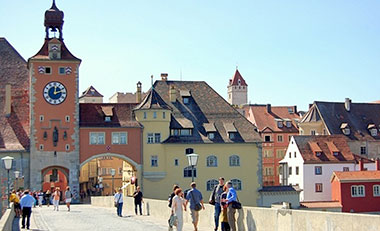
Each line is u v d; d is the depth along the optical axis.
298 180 100.62
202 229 30.11
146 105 82.31
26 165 77.75
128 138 81.12
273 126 123.69
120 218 41.59
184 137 82.69
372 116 117.81
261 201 83.56
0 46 88.69
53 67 79.19
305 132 115.50
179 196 27.38
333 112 116.50
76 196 78.38
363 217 17.81
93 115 81.38
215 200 27.84
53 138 78.56
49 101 78.81
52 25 81.88
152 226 33.78
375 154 113.38
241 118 86.94
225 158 83.25
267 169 120.62
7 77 85.94
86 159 79.50
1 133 79.12
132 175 85.31
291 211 21.83
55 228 33.94
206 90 90.12
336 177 89.56
